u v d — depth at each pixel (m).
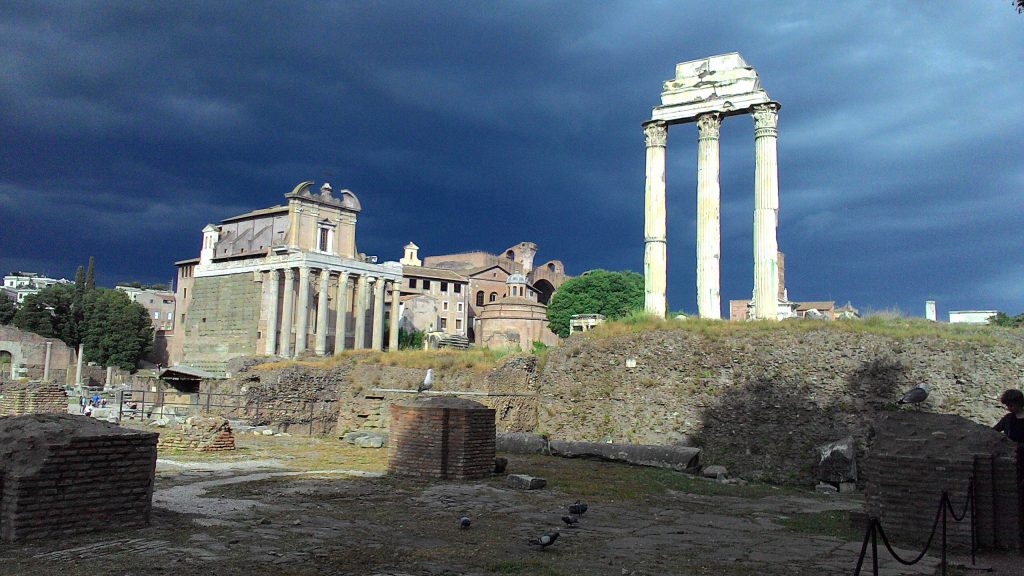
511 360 32.56
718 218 36.69
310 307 92.19
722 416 26.64
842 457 22.77
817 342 25.77
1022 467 12.14
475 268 133.25
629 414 28.97
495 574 9.20
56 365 94.44
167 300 140.75
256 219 101.12
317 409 36.50
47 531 10.10
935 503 12.02
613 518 14.06
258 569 8.89
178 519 11.84
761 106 35.91
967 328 25.42
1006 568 10.59
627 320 32.31
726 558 10.71
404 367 35.28
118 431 11.10
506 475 19.45
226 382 37.84
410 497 15.38
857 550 11.48
